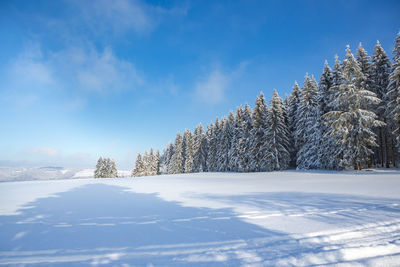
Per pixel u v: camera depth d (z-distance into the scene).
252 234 4.34
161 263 3.30
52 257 3.61
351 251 3.55
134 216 6.22
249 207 6.91
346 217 5.27
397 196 7.67
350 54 22.19
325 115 23.66
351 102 22.14
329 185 12.18
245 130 38.09
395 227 4.48
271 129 32.38
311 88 30.17
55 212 6.97
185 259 3.40
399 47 21.62
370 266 3.13
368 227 4.52
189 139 60.09
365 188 10.14
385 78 25.89
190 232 4.61
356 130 21.17
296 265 3.18
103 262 3.39
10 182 22.50
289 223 4.98
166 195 10.73
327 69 27.56
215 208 6.96
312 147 27.11
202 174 34.66
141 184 18.16
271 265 3.18
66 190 13.97
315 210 6.10
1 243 4.27
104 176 66.31
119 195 11.14
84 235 4.65
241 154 37.72
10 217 6.36
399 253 3.47
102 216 6.31
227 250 3.66
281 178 19.12
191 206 7.47
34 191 13.50
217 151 49.03
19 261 3.49
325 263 3.24
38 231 5.00
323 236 4.11
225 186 14.31
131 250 3.78
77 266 3.29
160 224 5.30
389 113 23.14
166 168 72.56
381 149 27.20
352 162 21.70
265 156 32.00
